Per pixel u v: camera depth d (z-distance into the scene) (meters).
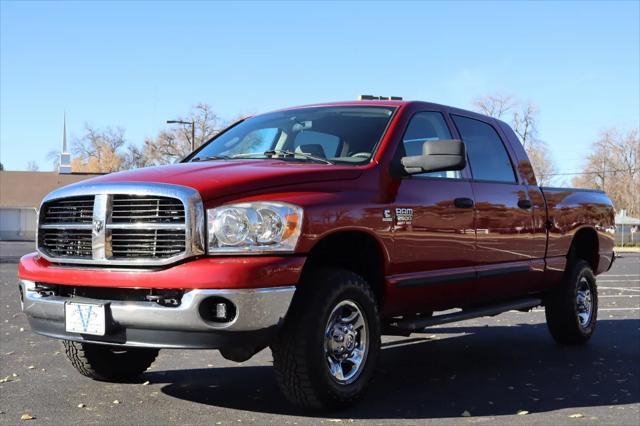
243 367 6.34
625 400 5.26
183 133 73.31
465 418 4.66
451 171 5.84
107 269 4.37
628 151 80.94
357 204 4.77
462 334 8.59
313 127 5.69
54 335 4.66
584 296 7.82
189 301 4.11
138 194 4.34
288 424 4.44
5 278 17.17
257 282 4.14
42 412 4.74
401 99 5.98
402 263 5.14
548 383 5.80
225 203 4.28
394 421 4.54
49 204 4.80
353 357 4.77
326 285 4.51
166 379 5.82
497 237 6.14
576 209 7.48
